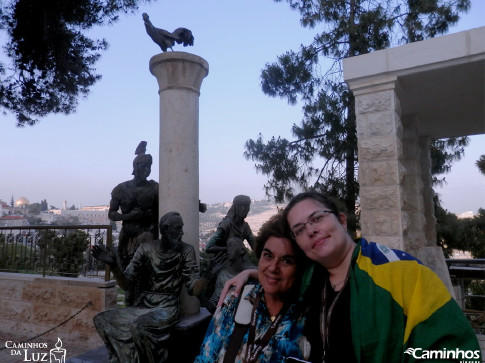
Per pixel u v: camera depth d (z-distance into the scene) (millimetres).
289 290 1592
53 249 6836
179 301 3852
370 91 5203
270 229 1608
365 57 5188
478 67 4750
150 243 3854
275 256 1570
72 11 10500
